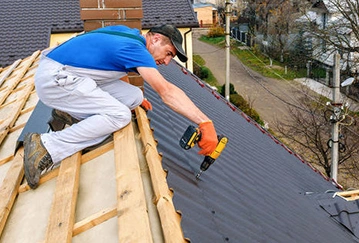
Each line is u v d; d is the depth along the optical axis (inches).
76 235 89.6
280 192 208.2
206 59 1385.3
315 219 202.4
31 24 593.0
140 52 106.8
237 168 200.1
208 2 2180.1
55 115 126.3
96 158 115.6
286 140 713.6
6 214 104.5
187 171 145.3
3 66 533.3
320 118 685.3
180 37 118.1
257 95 1019.3
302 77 1152.2
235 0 1809.8
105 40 110.4
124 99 122.7
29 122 148.7
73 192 99.7
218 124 281.4
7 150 159.0
